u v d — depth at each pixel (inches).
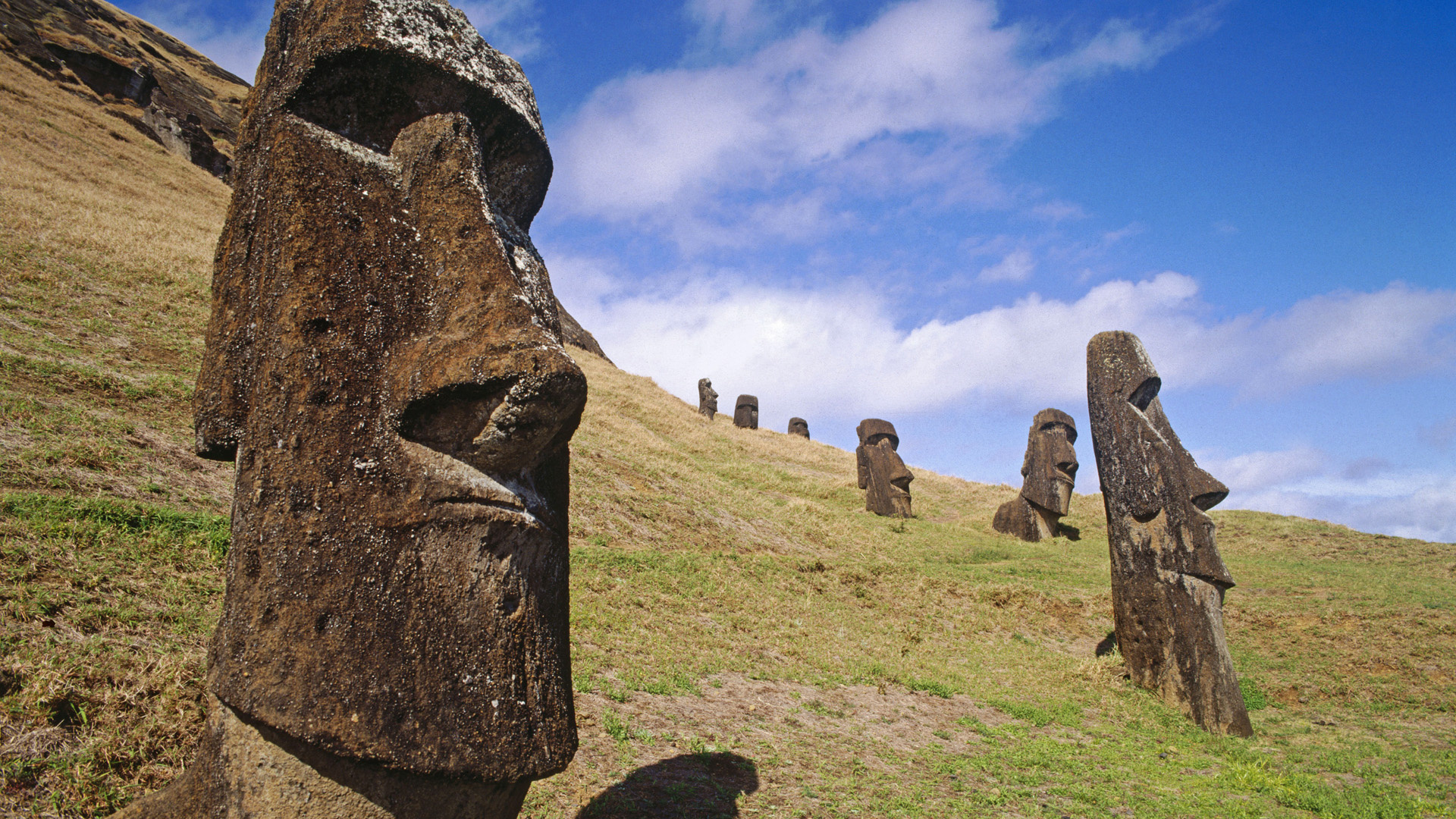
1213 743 339.3
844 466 1273.4
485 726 95.6
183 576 245.0
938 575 628.1
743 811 211.5
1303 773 302.7
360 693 88.0
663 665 316.5
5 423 315.3
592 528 508.1
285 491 92.0
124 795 150.0
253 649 88.7
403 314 101.7
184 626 215.6
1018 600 565.3
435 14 112.7
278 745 89.4
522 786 107.7
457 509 96.3
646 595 405.1
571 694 112.6
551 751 103.0
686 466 824.9
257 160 108.3
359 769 89.6
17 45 1460.4
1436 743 352.8
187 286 671.8
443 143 108.5
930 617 519.5
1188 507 386.3
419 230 105.4
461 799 96.3
